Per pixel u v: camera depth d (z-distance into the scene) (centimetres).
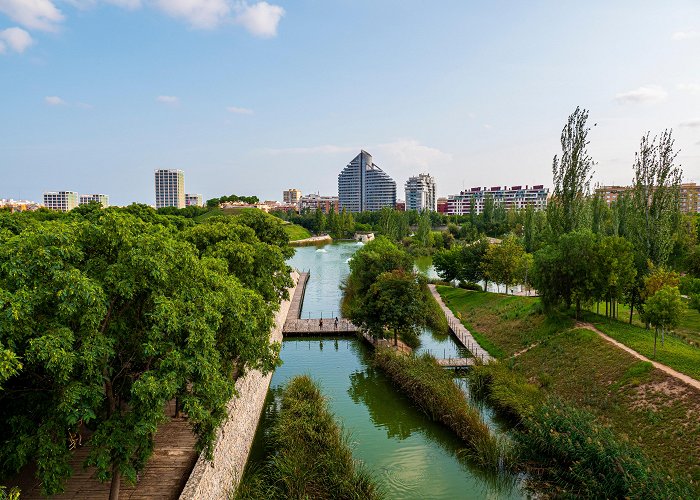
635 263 4788
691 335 4459
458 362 4525
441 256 8812
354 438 3281
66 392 1541
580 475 2438
